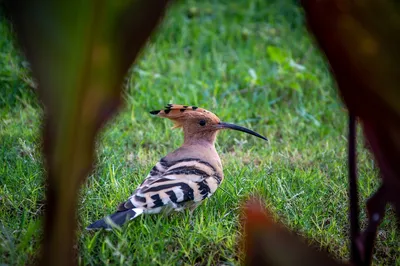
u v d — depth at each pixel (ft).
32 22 14.52
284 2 69.46
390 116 16.58
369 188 37.78
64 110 14.80
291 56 60.85
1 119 48.78
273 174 39.50
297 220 33.55
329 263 17.25
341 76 16.75
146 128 48.65
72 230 15.61
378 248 31.68
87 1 14.46
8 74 53.62
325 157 43.73
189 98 52.75
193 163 34.40
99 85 14.82
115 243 30.45
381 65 16.30
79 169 15.15
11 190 36.04
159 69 58.54
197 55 61.62
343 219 34.58
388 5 16.16
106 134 45.75
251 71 56.34
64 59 14.61
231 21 67.15
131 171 40.16
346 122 50.34
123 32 14.83
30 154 40.78
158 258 28.89
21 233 30.27
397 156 16.92
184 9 67.41
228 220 34.45
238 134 48.39
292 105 54.03
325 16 16.40
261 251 17.19
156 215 32.86
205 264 29.63
